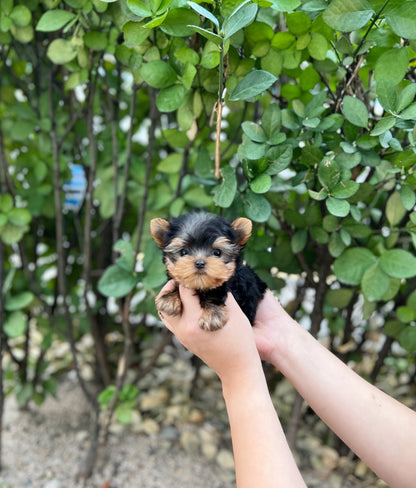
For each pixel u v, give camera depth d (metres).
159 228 0.36
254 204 0.41
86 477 0.57
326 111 0.44
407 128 0.37
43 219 0.68
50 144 0.58
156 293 0.49
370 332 0.69
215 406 0.70
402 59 0.37
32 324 0.81
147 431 0.64
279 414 0.65
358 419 0.33
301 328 0.40
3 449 0.62
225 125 0.61
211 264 0.31
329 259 0.50
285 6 0.34
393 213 0.45
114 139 0.53
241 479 0.27
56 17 0.42
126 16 0.39
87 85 0.52
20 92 0.64
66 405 0.71
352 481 0.56
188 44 0.41
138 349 0.77
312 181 0.43
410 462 0.31
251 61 0.41
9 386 0.71
